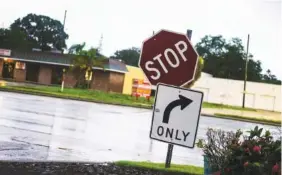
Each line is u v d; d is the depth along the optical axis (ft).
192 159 32.96
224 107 163.63
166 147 38.65
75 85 154.61
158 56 17.70
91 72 154.71
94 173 21.25
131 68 163.63
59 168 21.67
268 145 17.93
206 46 304.91
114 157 29.45
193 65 17.62
